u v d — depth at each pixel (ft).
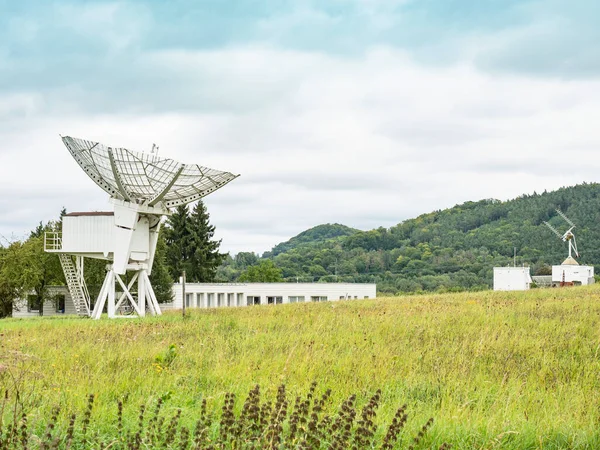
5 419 34.60
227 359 58.39
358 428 28.81
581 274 294.46
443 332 75.00
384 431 34.06
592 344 64.13
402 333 75.66
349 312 104.88
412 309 104.78
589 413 39.75
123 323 104.37
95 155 119.24
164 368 54.65
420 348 64.08
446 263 536.83
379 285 472.03
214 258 351.05
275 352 62.18
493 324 80.53
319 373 50.96
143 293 129.49
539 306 102.01
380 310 107.45
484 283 467.52
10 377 44.11
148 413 38.27
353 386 46.75
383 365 53.78
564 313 91.04
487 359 59.16
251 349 65.05
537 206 635.66
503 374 51.52
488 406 41.60
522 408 41.09
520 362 57.36
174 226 348.79
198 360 58.49
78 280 148.36
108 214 131.75
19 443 29.45
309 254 567.18
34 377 44.78
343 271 532.73
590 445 34.47
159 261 234.79
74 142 118.01
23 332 88.69
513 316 88.63
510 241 577.02
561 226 592.60
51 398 40.60
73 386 45.09
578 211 610.24
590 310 94.38
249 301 243.60
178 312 133.80
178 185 125.49
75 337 78.69
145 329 88.07
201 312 124.77
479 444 33.86
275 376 48.75
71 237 132.26
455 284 465.88
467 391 44.96
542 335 70.74
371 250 589.32
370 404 29.78
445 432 34.73
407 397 45.06
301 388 45.32
